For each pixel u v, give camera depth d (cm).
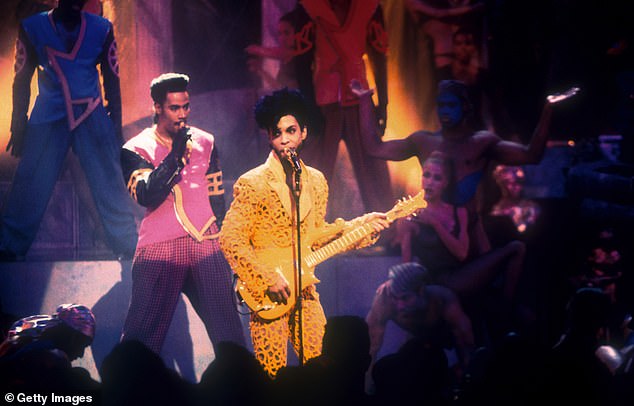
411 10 2906
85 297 2089
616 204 2686
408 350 1408
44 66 2177
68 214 2367
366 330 1376
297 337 1584
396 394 1383
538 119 3053
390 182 2616
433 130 2944
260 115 1566
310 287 1606
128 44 2528
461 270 2409
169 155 1772
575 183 2702
